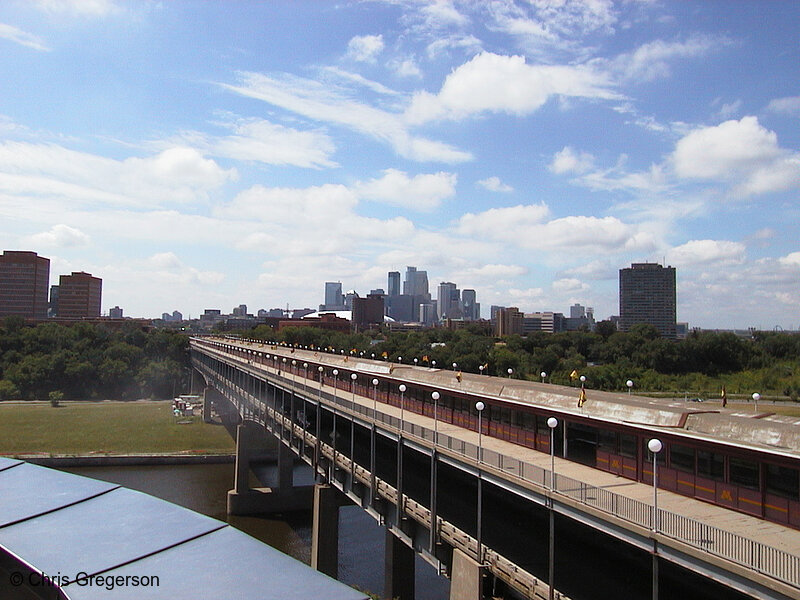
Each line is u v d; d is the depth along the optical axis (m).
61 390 174.88
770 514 24.17
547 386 48.19
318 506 55.91
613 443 32.53
